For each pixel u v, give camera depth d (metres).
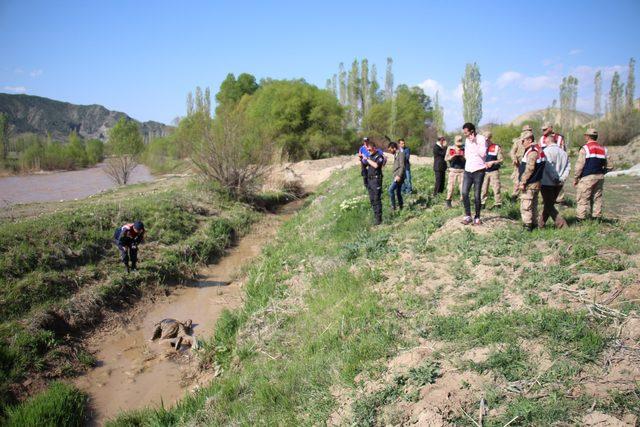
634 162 29.34
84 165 64.38
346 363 5.43
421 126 54.62
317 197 21.25
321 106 43.22
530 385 4.14
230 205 18.64
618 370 4.08
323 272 8.98
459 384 4.38
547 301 5.44
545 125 8.90
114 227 12.83
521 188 7.70
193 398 6.43
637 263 5.86
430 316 5.84
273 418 5.04
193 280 11.78
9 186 36.62
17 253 9.88
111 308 9.68
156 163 51.75
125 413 6.41
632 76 50.44
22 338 7.80
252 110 45.25
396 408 4.35
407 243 8.65
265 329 7.76
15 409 6.47
